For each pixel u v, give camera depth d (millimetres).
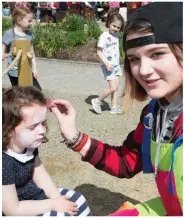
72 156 3814
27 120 1938
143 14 1595
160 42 1556
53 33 9570
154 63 1590
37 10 13609
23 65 3738
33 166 2152
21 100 1938
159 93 1622
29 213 1998
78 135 2086
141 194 3156
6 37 4793
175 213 1810
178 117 1708
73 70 8203
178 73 1599
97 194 3143
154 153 1827
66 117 2094
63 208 2053
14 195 1979
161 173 1799
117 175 2127
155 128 1844
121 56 8195
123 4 14023
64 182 3324
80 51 9219
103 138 4418
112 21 5078
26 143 1969
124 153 2102
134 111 5328
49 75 7707
